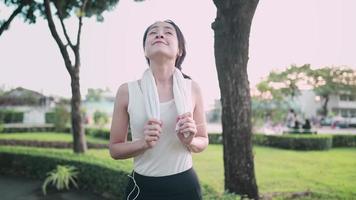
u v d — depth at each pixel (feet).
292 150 44.19
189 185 5.05
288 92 77.10
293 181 22.38
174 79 5.05
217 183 22.12
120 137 5.31
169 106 4.92
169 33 5.20
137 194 5.04
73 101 29.81
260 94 52.54
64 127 66.23
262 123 49.62
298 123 56.34
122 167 19.47
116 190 18.39
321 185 21.16
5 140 47.80
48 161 24.89
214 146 47.80
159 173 4.98
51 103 93.56
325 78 89.61
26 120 90.63
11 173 27.45
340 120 107.76
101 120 63.82
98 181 20.54
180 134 4.61
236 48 13.74
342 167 28.89
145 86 4.95
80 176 22.24
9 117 84.69
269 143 49.21
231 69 13.84
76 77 29.66
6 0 27.84
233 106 13.93
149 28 5.43
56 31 27.78
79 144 29.60
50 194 20.75
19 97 90.68
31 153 26.96
